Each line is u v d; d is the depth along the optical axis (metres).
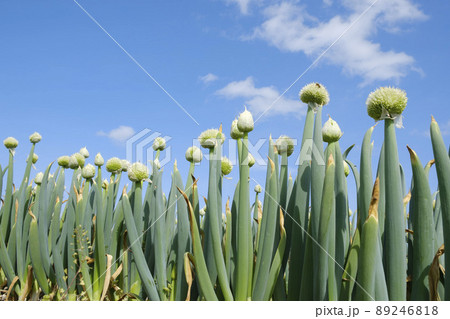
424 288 1.27
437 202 1.63
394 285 1.23
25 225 2.54
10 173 2.76
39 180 2.67
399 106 1.20
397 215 1.23
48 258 2.28
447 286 1.17
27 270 2.43
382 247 1.44
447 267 1.16
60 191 2.56
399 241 1.23
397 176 1.23
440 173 1.15
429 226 1.27
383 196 1.45
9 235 2.78
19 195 2.68
